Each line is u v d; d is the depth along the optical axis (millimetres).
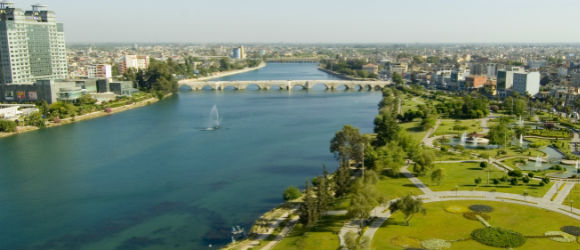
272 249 191625
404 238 189750
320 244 188000
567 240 184375
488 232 191000
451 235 191500
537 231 193875
